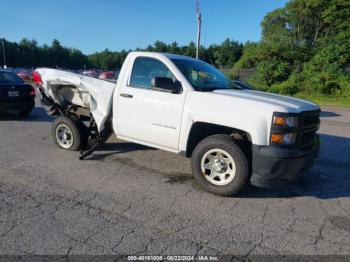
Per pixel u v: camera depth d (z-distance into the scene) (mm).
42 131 8164
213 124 4410
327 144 7672
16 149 6344
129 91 5176
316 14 36500
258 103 4094
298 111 4031
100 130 5641
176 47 76125
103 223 3512
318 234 3459
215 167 4359
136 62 5199
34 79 6520
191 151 4754
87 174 5020
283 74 26922
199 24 23172
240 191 4262
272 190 4641
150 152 6270
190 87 4602
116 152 6211
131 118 5180
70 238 3195
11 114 10930
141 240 3203
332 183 5000
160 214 3768
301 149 4086
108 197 4195
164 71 4871
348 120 12562
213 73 5379
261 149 3965
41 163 5488
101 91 5492
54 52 110312
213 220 3678
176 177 5020
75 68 115625
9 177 4797
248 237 3346
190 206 4016
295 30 40406
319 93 23609
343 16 32500
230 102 4223
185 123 4543
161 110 4785
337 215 3926
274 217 3814
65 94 6414
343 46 25219
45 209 3797
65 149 6293
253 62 34469
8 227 3365
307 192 4613
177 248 3092
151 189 4512
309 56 30062
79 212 3750
